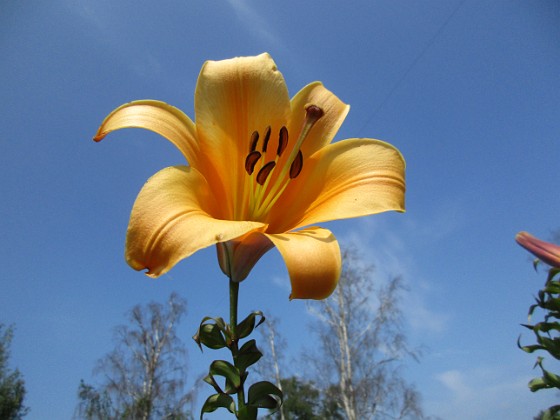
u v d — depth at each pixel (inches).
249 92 9.7
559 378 7.3
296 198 9.8
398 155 9.0
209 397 7.1
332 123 10.3
